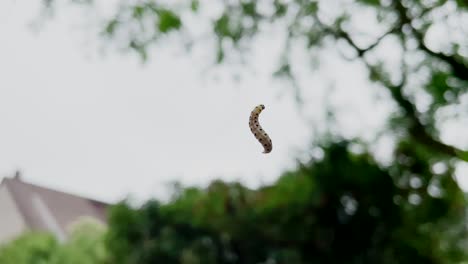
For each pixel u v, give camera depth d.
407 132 17.67
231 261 40.44
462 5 17.19
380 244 26.45
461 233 22.12
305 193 33.06
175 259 43.69
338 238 31.08
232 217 38.03
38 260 51.59
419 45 17.72
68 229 55.00
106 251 49.09
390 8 19.36
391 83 18.89
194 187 37.22
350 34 20.31
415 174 19.73
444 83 17.30
